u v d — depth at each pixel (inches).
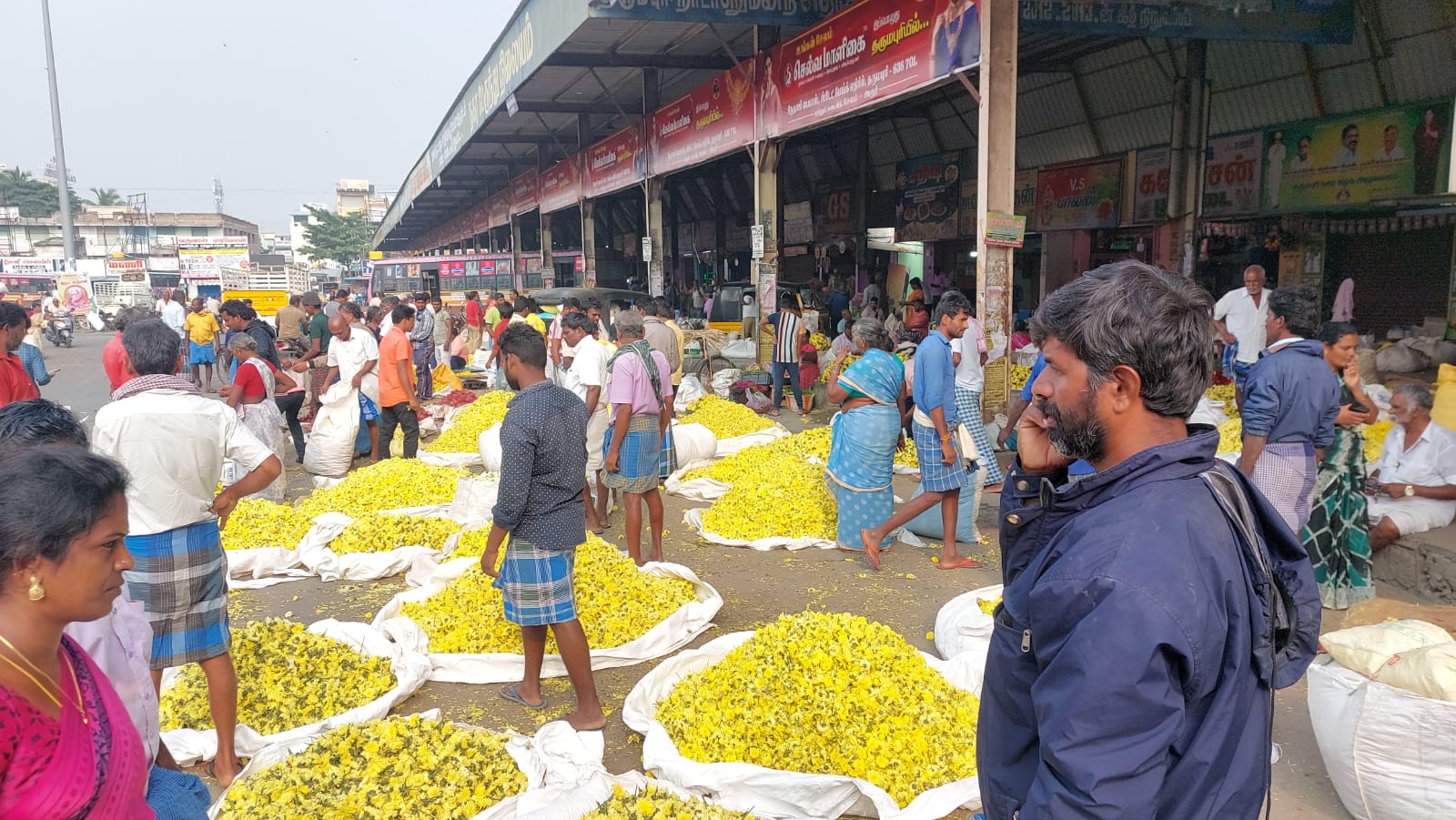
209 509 139.9
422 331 542.6
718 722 142.7
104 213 3225.9
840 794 129.6
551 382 157.4
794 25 484.7
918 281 507.8
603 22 571.2
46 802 63.0
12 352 229.0
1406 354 450.3
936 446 237.9
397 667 174.1
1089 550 55.1
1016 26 346.9
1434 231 468.1
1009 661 61.8
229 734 142.8
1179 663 52.5
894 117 760.3
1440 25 420.2
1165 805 55.0
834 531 269.7
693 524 287.7
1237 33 424.2
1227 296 330.6
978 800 127.7
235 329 380.2
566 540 153.8
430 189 1517.0
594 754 143.3
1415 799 119.6
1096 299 57.4
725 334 622.8
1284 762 146.1
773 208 542.3
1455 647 123.5
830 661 146.3
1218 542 55.2
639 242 1370.6
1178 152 555.8
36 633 64.0
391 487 295.1
